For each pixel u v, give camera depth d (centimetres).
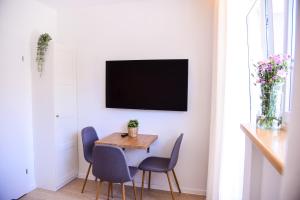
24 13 273
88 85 316
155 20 286
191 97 278
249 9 207
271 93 139
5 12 249
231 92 211
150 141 255
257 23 202
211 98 266
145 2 288
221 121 220
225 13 215
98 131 316
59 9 318
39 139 289
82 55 315
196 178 283
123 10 297
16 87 267
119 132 307
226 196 213
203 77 273
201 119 277
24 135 279
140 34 292
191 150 283
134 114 301
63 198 268
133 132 277
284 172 72
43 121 286
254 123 176
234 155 211
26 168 282
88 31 312
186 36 276
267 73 139
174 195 279
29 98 285
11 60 259
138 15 292
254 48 206
